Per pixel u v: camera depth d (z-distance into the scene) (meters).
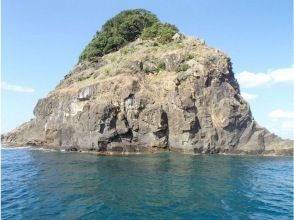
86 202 27.50
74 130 60.75
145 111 59.03
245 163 48.91
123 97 59.84
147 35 83.25
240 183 35.53
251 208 26.83
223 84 62.78
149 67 68.44
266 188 33.72
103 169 41.97
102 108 57.09
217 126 59.75
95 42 89.12
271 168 45.25
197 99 60.16
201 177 37.91
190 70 62.00
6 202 27.59
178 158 51.69
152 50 74.06
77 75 76.81
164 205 26.97
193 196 29.78
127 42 87.31
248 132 60.41
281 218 24.56
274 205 27.72
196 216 24.62
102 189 31.75
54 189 31.83
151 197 29.19
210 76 62.03
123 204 27.06
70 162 47.66
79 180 35.72
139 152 57.81
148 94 61.34
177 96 59.38
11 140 75.38
